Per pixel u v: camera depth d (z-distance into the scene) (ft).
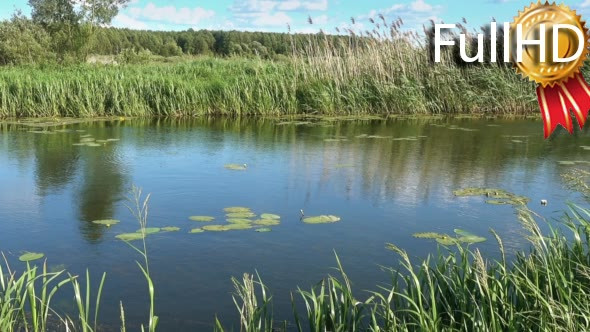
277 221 16.84
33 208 17.99
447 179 22.74
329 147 29.89
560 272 10.07
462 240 15.14
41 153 27.09
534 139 33.04
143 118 42.80
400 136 33.96
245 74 51.96
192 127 37.76
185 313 11.15
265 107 46.16
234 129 36.88
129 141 31.12
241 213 17.53
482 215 17.87
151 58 81.20
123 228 16.15
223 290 12.19
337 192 20.56
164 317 10.96
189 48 137.18
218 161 25.84
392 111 47.39
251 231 15.96
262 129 37.01
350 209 18.40
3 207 18.06
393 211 18.22
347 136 33.91
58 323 10.62
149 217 17.20
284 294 12.01
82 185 21.01
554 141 32.37
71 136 32.76
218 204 18.72
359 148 29.63
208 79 50.85
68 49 78.28
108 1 78.02
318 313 9.61
